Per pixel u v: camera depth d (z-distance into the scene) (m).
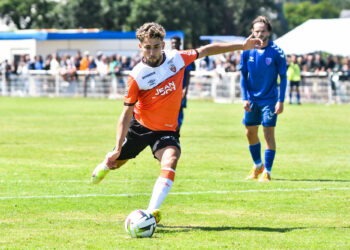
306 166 22.91
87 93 65.56
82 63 65.56
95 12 96.75
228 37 64.75
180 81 13.72
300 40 59.09
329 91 57.38
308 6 192.00
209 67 64.00
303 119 42.53
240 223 13.91
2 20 98.88
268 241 12.27
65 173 20.86
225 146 28.80
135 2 94.94
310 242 12.22
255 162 20.19
